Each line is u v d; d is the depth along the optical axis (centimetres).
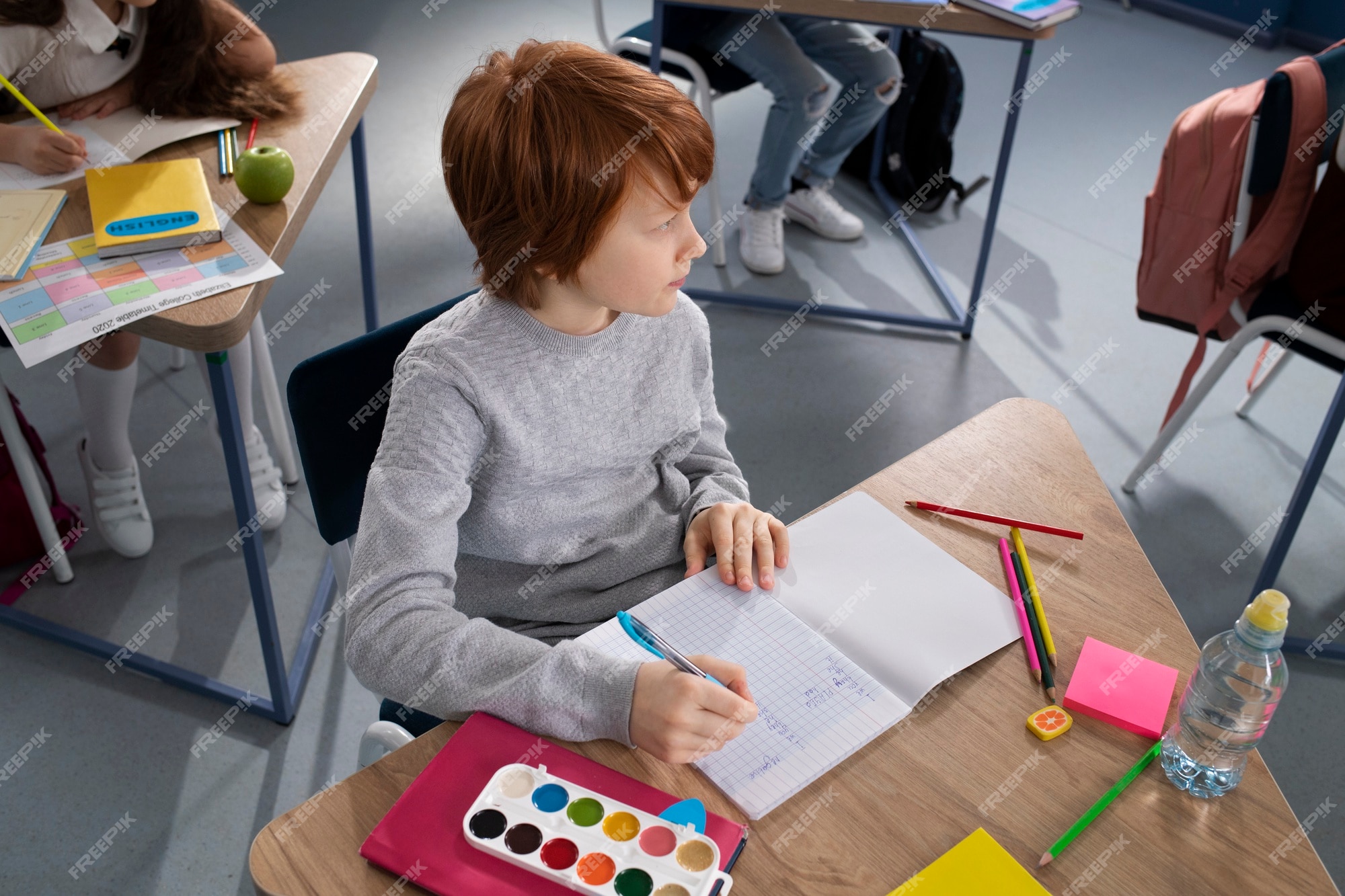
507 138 77
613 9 412
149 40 159
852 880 67
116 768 156
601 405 97
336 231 279
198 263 129
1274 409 245
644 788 71
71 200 139
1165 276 192
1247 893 68
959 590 89
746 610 87
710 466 110
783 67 250
